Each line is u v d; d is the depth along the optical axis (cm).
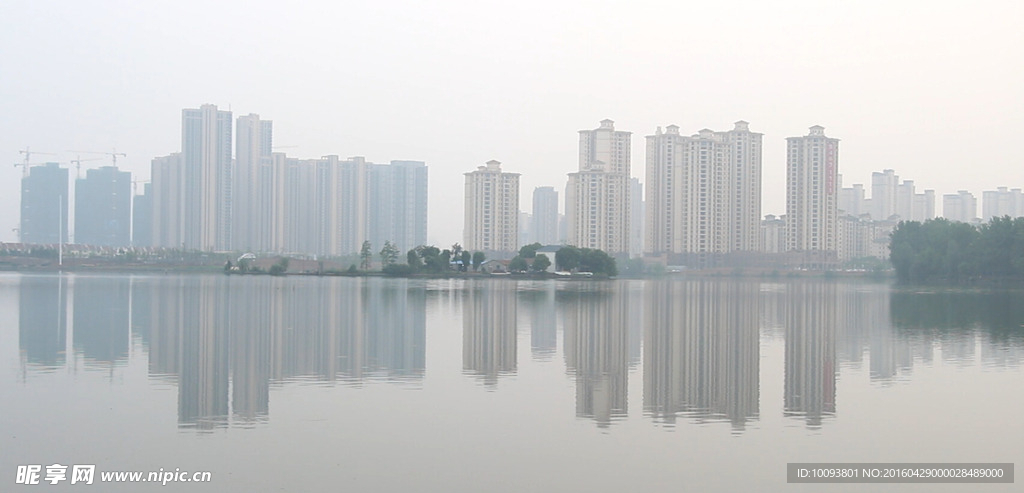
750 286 17438
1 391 3388
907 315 8119
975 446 2580
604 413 3025
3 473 2238
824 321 7325
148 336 5409
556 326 6525
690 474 2256
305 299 9619
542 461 2367
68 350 4684
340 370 4012
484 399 3278
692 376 3928
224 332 5697
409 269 19725
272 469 2273
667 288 15525
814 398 3359
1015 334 6078
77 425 2766
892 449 2534
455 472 2255
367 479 2189
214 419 2869
